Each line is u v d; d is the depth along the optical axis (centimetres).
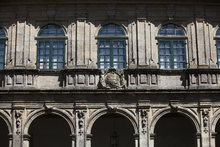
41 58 3788
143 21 3844
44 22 3844
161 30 3862
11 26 3822
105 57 3791
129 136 4131
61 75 3731
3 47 3812
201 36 3844
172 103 3641
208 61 3791
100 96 3641
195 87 3700
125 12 3856
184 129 4141
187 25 3866
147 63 3750
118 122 4147
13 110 3606
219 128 4094
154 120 3619
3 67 3778
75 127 3597
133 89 3628
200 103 3647
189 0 3866
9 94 3619
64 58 3784
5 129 4059
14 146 3562
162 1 3859
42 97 3634
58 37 3809
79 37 3794
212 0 3878
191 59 3797
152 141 3588
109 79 3666
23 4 3838
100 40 3812
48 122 4131
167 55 3816
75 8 3850
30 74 3709
